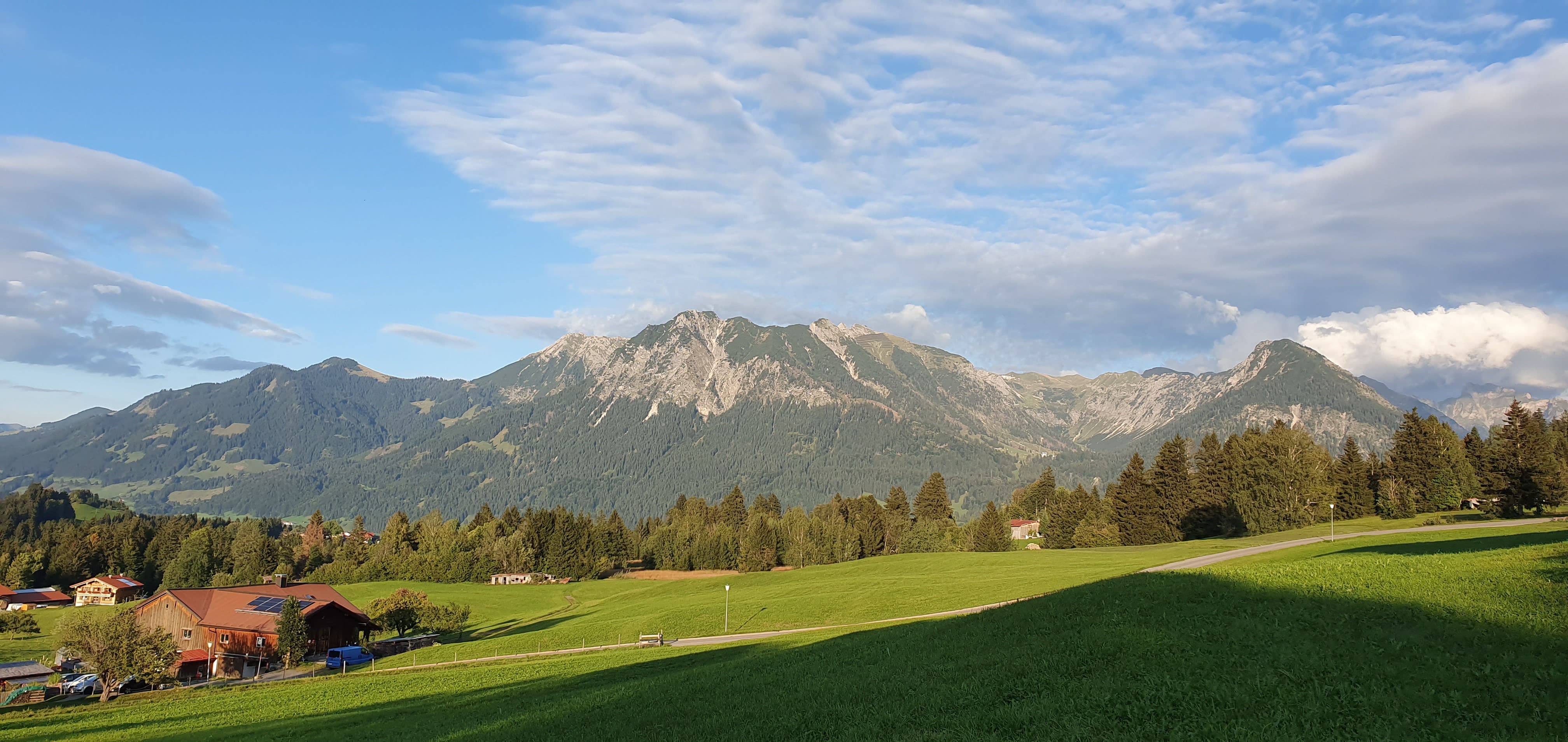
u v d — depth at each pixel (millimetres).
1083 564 94875
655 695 37156
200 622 83938
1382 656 23594
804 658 40781
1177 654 26297
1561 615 24906
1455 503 130625
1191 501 146375
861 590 87500
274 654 79500
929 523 191000
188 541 194250
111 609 134375
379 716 43281
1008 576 85750
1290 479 134625
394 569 171375
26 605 159125
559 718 35406
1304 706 20516
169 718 49281
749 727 27875
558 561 177000
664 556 195000
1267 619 28641
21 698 62781
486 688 50031
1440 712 19297
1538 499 109188
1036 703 24109
